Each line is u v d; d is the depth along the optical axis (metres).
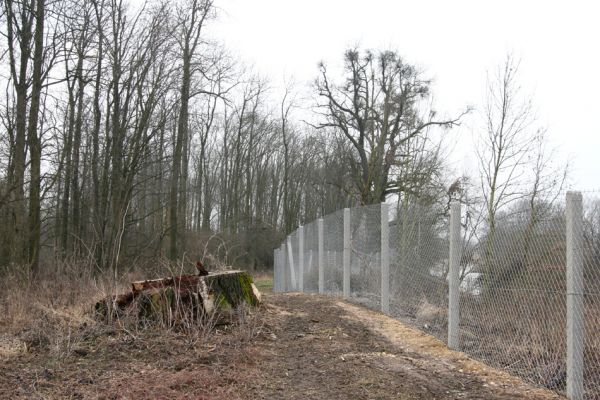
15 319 7.68
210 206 47.41
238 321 7.23
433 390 4.96
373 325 7.98
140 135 19.81
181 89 21.84
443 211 7.24
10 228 15.85
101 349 6.09
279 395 4.78
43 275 11.40
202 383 4.98
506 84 20.84
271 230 44.22
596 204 4.74
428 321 7.42
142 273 13.68
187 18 20.80
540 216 5.42
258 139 45.94
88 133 22.28
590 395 4.64
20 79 15.51
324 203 47.44
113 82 19.34
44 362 5.64
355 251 10.56
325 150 45.91
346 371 5.49
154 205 28.22
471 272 6.45
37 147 16.16
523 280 5.52
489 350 5.93
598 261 4.66
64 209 21.06
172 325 6.81
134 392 4.70
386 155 29.28
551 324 5.12
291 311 8.82
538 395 4.84
